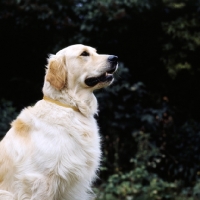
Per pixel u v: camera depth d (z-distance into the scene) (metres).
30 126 3.79
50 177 3.65
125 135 8.23
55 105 3.87
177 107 8.97
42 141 3.68
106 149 8.00
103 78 4.09
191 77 8.91
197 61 8.70
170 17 8.64
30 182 3.65
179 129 8.10
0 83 9.48
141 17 8.62
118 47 9.05
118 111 8.25
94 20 8.44
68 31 8.82
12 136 3.85
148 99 8.75
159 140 8.06
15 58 9.52
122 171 7.86
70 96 3.93
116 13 8.14
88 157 3.81
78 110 3.96
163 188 6.90
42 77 9.36
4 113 8.21
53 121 3.74
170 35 8.62
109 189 6.96
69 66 4.00
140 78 9.17
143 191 6.94
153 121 8.02
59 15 8.67
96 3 8.40
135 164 7.35
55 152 3.63
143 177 7.13
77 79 3.99
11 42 9.35
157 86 9.12
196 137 7.84
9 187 3.76
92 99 4.08
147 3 8.23
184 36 8.30
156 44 8.91
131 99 8.44
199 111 9.02
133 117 8.17
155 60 9.04
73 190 3.82
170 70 8.46
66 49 4.10
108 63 4.06
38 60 9.42
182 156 7.76
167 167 7.84
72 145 3.71
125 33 8.86
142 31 8.89
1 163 3.80
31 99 9.26
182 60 8.55
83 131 3.82
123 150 8.06
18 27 8.91
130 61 9.16
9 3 8.45
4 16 8.57
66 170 3.66
